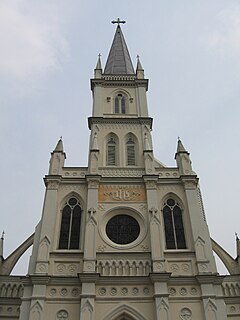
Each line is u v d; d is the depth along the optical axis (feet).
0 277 99.25
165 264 94.32
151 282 90.53
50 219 101.86
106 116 133.49
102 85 144.46
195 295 89.56
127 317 86.74
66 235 101.76
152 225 100.68
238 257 105.09
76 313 86.28
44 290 87.97
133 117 132.57
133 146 126.41
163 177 113.80
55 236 100.48
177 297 89.10
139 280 90.99
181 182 112.47
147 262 94.84
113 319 85.35
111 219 105.91
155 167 117.70
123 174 115.44
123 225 104.94
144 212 105.70
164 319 83.76
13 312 94.22
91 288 88.12
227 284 98.94
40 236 97.91
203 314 86.58
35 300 85.87
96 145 121.19
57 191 108.68
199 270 92.94
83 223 103.45
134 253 96.37
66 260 94.94
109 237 102.27
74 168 115.55
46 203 105.29
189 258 96.37
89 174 110.93
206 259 95.20
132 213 106.52
